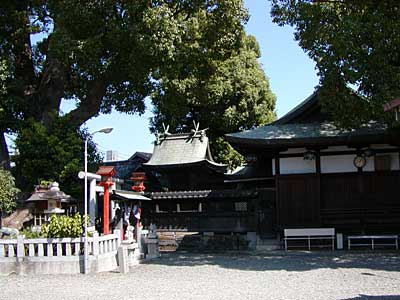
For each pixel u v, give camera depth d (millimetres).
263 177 23953
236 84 32750
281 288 10648
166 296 9891
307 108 21062
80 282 12219
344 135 18625
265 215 21703
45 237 14391
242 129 33594
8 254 14031
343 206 19656
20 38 21781
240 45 22469
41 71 24141
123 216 17312
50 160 20266
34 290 11016
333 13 15922
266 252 19688
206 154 28516
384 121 15164
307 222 19875
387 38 14273
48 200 16312
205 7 21000
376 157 19594
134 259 16328
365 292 9914
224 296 9742
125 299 9633
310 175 20078
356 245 19438
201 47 21234
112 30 19062
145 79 22141
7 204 18594
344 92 15188
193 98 31391
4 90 20094
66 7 18922
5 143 21906
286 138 19156
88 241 14133
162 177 29344
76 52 18953
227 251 21000
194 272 13891
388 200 19203
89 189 19219
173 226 23094
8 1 20781
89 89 22688
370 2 15141
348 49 14406
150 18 18391
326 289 10383
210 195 22344
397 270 13211
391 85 14281
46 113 22375
